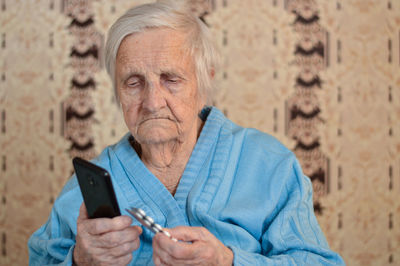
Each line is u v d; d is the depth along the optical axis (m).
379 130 2.56
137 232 0.72
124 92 0.85
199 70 0.89
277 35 2.54
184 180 0.91
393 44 2.59
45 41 2.57
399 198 2.56
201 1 2.54
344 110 2.55
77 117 2.56
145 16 0.82
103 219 0.69
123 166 0.96
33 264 1.01
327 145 2.54
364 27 2.57
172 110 0.83
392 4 2.59
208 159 0.93
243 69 2.54
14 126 2.59
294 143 2.53
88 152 2.56
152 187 0.91
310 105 2.54
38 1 2.57
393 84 2.58
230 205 0.88
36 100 2.58
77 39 2.56
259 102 2.54
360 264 2.52
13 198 2.58
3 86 2.59
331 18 2.55
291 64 2.54
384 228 2.54
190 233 0.70
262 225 0.89
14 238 2.58
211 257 0.70
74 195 0.99
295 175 0.93
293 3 2.54
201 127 1.03
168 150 0.92
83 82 2.56
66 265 0.79
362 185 2.54
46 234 1.01
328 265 0.85
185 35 0.85
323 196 2.51
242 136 0.99
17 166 2.58
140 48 0.82
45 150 2.58
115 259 0.72
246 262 0.76
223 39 2.54
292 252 0.85
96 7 2.56
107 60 0.91
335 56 2.55
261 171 0.93
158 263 0.68
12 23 2.58
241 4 2.54
